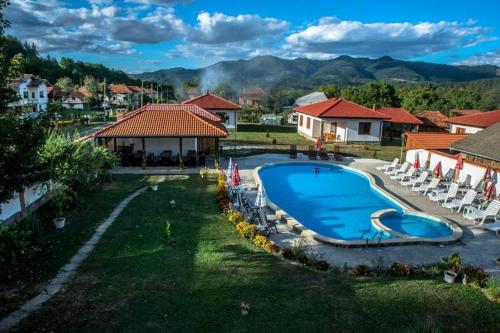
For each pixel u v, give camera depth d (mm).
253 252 12938
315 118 43062
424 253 14016
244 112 72625
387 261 13234
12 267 10961
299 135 47781
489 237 15766
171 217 16422
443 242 14828
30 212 16141
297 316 8906
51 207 17297
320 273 11531
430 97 73625
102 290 9820
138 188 21672
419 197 22094
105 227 14930
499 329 8688
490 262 13336
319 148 33875
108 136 26234
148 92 130250
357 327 8555
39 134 8625
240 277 10891
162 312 8852
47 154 15164
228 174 22000
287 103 108750
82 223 15406
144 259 11914
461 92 87125
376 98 72000
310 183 26531
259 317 8797
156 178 24266
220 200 18703
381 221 18562
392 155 35750
